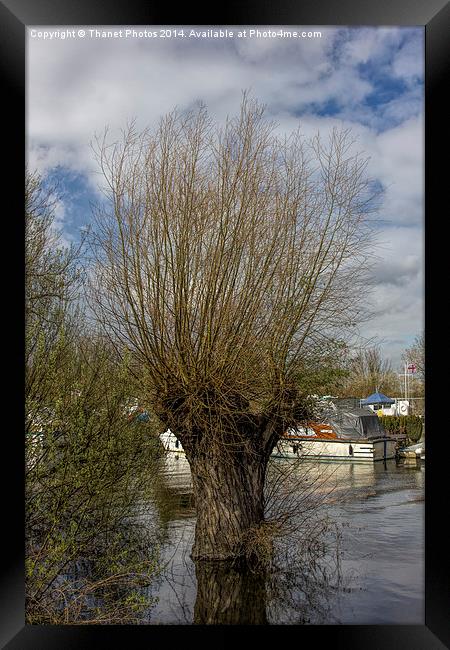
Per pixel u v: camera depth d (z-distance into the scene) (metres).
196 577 8.55
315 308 9.14
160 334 8.70
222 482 8.99
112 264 8.99
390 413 25.05
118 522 7.65
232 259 8.88
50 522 6.88
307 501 10.06
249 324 8.82
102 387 7.69
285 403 8.97
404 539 11.50
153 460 8.44
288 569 9.27
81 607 6.57
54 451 6.62
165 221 8.92
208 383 8.62
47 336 7.50
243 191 9.23
